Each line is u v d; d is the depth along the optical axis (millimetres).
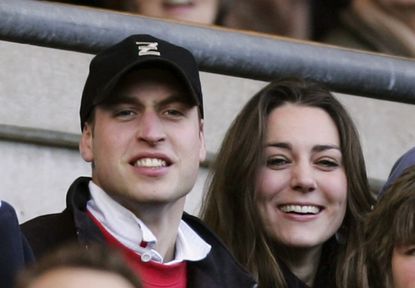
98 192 11547
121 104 11484
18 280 8438
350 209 13344
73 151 15344
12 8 11430
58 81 15453
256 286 11914
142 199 11414
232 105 16328
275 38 12703
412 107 17438
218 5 15312
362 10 16188
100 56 11617
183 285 11617
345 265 13219
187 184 11539
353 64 12492
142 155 11422
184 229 11859
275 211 13234
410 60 13062
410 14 16219
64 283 8305
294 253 13305
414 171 12445
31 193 15125
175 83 11516
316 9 15977
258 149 13250
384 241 12375
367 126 17188
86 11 11672
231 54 12062
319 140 13219
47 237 11344
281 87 13375
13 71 15336
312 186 13148
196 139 11570
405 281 12250
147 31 11828
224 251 11938
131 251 11430
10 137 15141
